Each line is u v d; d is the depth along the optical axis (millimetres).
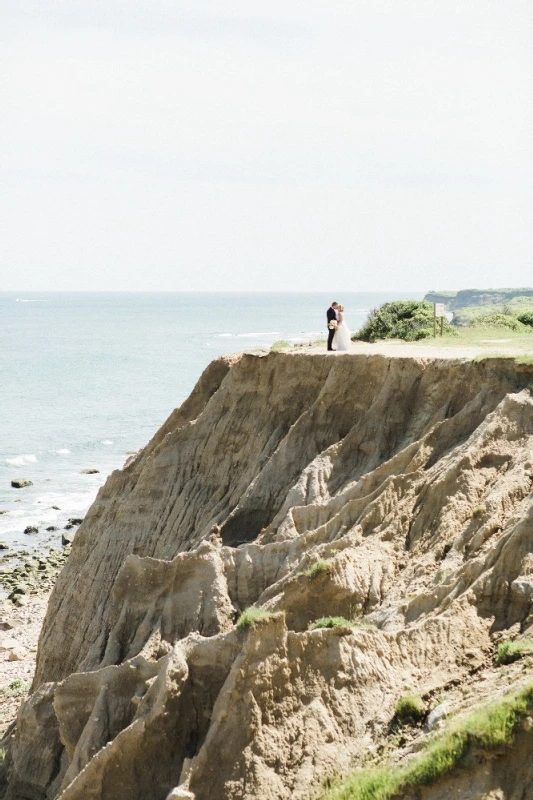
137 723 15742
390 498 21141
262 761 14141
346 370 28328
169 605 21234
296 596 18234
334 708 14781
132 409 105688
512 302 151375
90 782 15664
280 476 27078
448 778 12141
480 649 15695
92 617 28734
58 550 56750
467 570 17094
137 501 30391
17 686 36219
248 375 31125
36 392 118812
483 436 21203
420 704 14617
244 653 14836
